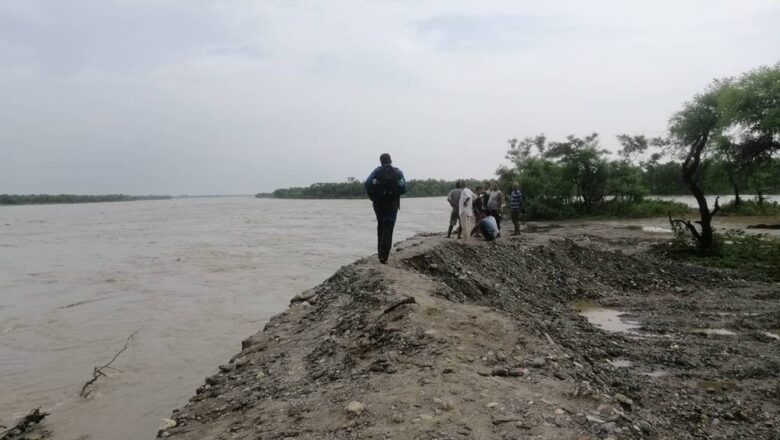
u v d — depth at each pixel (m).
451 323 7.16
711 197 80.50
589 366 6.78
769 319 10.65
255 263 22.86
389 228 11.43
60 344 10.98
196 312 13.75
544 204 44.22
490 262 13.69
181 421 6.00
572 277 14.53
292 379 6.63
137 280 19.02
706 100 19.48
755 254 18.27
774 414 6.13
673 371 7.69
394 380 5.49
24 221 66.69
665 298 13.13
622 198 46.12
